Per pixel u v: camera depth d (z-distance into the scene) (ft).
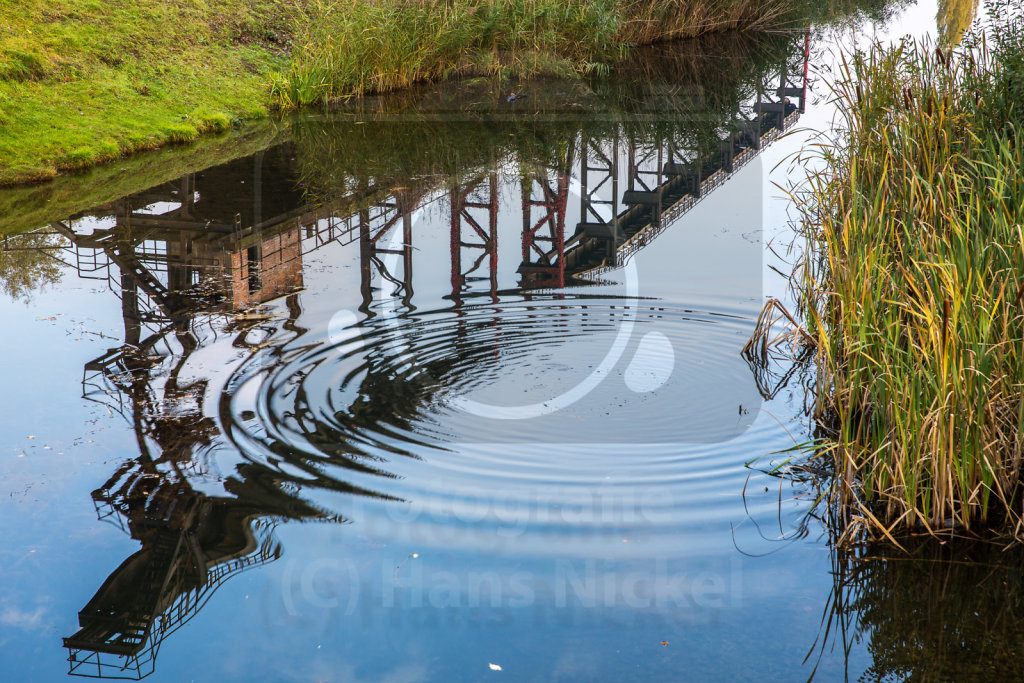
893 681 11.62
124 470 16.37
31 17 44.55
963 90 24.18
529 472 16.34
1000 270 16.02
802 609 12.98
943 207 18.78
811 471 16.46
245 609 12.92
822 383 18.61
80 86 42.11
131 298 24.77
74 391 19.35
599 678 11.66
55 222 30.91
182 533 14.57
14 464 16.53
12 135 37.09
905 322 17.31
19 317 23.30
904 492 14.71
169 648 12.19
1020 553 14.26
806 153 39.91
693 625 12.59
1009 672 11.75
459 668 11.82
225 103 46.44
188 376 20.08
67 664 11.93
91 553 14.12
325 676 11.71
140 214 31.89
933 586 13.51
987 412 15.20
